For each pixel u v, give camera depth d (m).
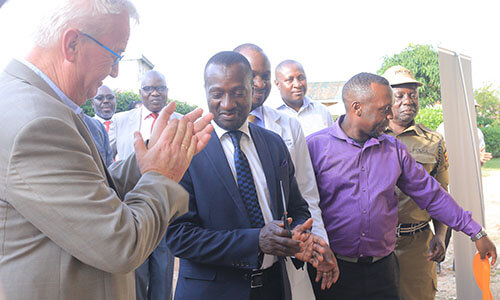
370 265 2.42
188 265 1.86
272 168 1.99
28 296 1.05
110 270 1.07
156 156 1.24
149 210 1.15
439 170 3.18
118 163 1.54
